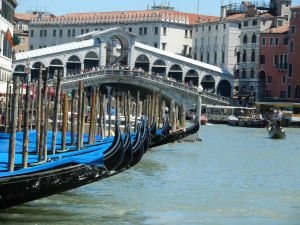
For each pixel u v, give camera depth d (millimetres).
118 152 21406
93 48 95812
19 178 17406
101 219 19344
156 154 37406
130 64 98125
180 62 99062
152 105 42156
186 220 19703
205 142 48281
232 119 83312
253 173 30656
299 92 92438
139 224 18938
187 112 89438
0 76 54156
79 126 24703
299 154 41719
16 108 18438
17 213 19641
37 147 22172
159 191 24328
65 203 21375
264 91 98000
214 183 26891
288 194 24781
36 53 92875
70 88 81000
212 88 98562
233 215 20672
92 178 20312
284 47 94750
